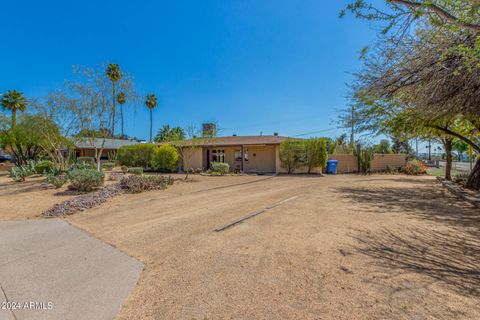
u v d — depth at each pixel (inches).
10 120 794.2
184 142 775.1
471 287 100.0
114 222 212.5
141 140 1541.6
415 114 315.0
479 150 369.4
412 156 1093.8
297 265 122.8
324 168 757.9
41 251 148.2
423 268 118.0
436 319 80.1
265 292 98.8
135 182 392.5
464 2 129.6
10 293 102.0
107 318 85.3
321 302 91.1
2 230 191.9
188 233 178.2
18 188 410.9
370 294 95.9
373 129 415.5
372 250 140.9
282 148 758.5
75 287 106.3
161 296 98.0
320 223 198.1
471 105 204.1
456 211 237.9
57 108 506.0
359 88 303.1
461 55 163.9
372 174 749.9
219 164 719.1
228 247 149.0
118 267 125.4
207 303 92.1
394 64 210.8
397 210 243.3
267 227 188.5
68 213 244.4
